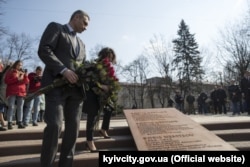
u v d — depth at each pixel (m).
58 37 3.46
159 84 45.72
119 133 6.08
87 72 3.53
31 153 4.98
